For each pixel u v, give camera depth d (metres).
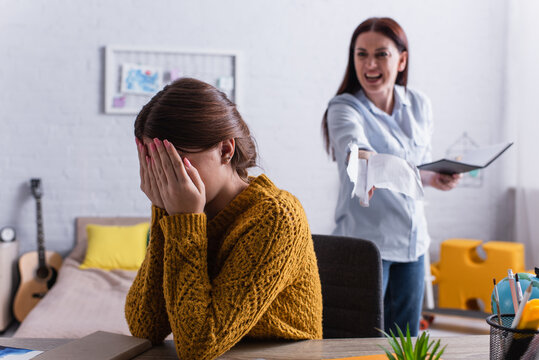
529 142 4.01
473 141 4.31
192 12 4.10
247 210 1.04
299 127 4.23
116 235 3.86
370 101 2.22
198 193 0.98
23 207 4.04
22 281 3.88
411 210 2.13
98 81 4.06
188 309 0.94
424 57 4.25
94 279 3.42
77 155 4.07
